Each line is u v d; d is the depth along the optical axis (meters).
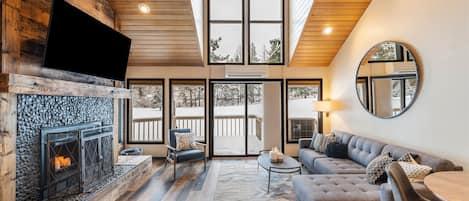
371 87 4.33
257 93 6.32
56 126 2.81
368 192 2.66
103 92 3.45
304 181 3.04
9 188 2.18
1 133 2.11
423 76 3.22
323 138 4.89
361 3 4.49
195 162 5.65
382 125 4.06
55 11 2.41
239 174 4.73
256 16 6.21
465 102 2.66
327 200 2.52
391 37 3.86
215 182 4.28
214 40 6.17
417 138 3.32
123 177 3.64
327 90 6.26
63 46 2.58
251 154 6.27
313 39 5.37
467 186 1.91
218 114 6.28
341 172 3.53
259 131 6.34
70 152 2.95
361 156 3.94
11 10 2.23
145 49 5.47
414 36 3.37
